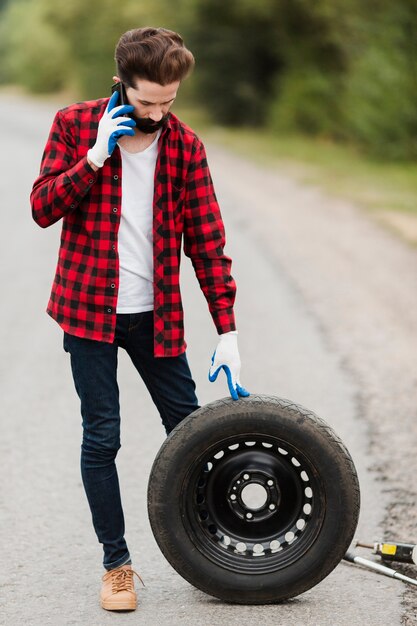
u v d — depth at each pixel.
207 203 4.52
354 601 4.56
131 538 5.25
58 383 8.03
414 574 4.87
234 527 4.61
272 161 25.19
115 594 4.48
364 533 5.28
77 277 4.39
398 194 19.20
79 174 4.16
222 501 4.60
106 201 4.32
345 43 28.56
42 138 31.09
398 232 15.10
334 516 4.46
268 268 12.57
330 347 9.05
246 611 4.48
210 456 4.50
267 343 9.17
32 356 8.84
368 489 5.85
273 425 4.41
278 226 15.76
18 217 16.80
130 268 4.42
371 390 7.77
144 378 4.68
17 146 28.53
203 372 8.18
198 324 9.76
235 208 17.62
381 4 25.86
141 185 4.36
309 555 4.49
